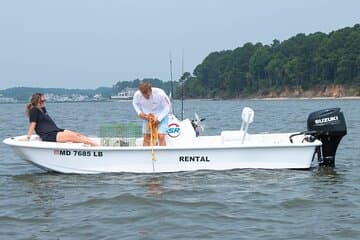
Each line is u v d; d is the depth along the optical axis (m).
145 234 6.70
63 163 10.66
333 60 118.94
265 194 8.80
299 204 8.12
